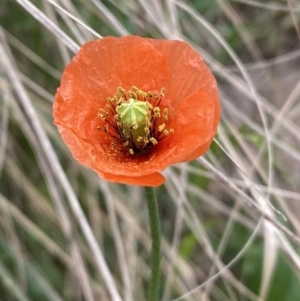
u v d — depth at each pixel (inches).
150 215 7.2
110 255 11.1
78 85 7.0
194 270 11.0
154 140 6.9
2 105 11.3
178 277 10.2
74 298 10.8
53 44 11.7
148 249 10.8
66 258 10.6
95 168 6.2
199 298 10.1
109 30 11.2
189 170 10.3
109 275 8.7
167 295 9.7
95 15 11.3
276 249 9.2
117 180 6.2
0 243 10.8
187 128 6.7
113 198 10.9
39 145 9.9
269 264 8.9
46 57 11.7
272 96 12.8
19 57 11.6
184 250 9.9
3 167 11.2
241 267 11.0
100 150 7.0
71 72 7.0
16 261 10.7
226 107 10.3
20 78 10.4
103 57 7.1
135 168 6.5
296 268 9.4
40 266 11.1
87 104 7.0
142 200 11.5
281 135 11.6
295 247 10.3
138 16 10.2
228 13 11.2
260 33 12.9
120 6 10.5
